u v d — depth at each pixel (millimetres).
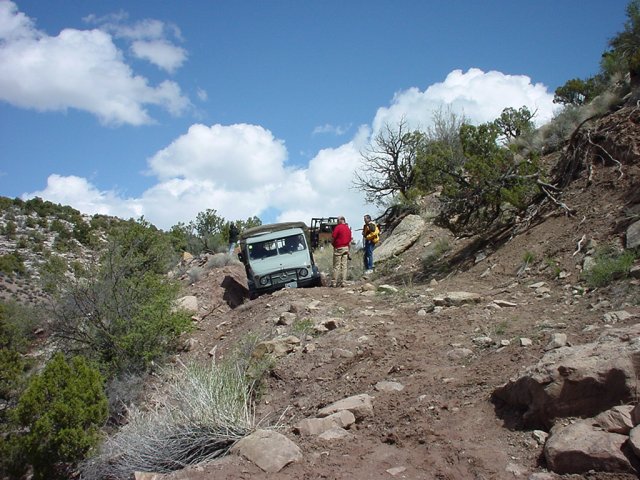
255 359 8570
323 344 8445
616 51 16844
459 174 14016
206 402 6172
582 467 3828
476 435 4738
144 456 6031
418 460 4508
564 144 14891
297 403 6859
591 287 8156
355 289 13008
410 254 16203
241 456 4906
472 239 14086
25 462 7348
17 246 46000
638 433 3773
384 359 7312
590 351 4711
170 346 11602
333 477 4391
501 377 5684
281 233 16312
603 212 10172
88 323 11586
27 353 12289
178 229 29609
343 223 15672
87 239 13734
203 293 16891
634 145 11078
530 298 8664
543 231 11172
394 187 23562
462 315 8453
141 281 12359
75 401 7152
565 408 4465
